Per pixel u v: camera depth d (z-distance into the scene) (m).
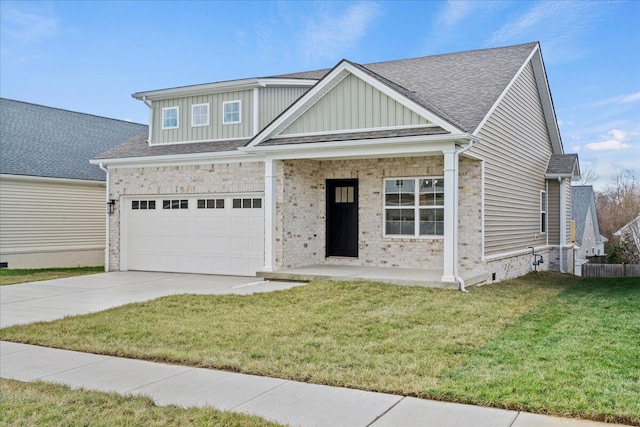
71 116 25.77
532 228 18.34
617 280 16.23
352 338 7.66
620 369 5.98
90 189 22.33
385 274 13.03
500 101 14.55
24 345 7.83
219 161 15.66
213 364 6.56
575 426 4.59
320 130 13.44
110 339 7.92
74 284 14.23
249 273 15.37
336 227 15.55
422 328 8.17
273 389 5.70
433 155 13.14
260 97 15.81
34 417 4.91
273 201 14.11
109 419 4.85
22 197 19.81
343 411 5.03
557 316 9.20
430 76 16.03
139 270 17.16
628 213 43.47
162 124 17.25
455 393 5.31
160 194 16.62
